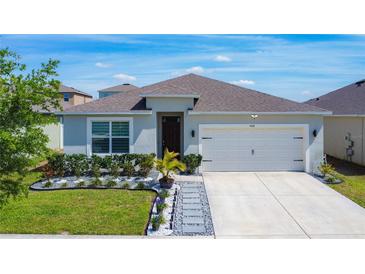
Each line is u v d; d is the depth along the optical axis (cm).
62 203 1127
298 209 1081
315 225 931
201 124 1700
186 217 1001
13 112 772
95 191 1304
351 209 1080
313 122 1694
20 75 783
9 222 932
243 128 1703
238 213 1041
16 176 970
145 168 1561
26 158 790
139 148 1714
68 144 1712
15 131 771
